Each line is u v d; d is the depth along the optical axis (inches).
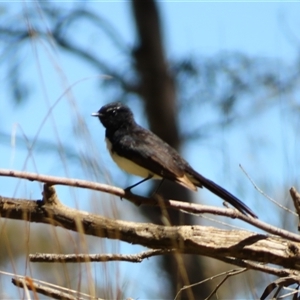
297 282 324.8
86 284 278.5
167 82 928.9
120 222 319.3
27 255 272.1
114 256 250.8
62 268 299.9
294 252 330.0
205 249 327.6
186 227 329.4
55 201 307.1
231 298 328.2
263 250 328.2
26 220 281.3
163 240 321.7
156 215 796.0
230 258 345.7
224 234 332.8
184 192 874.8
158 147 458.6
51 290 278.1
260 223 324.5
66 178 303.4
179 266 297.9
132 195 376.8
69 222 306.3
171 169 434.6
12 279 277.4
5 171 302.4
